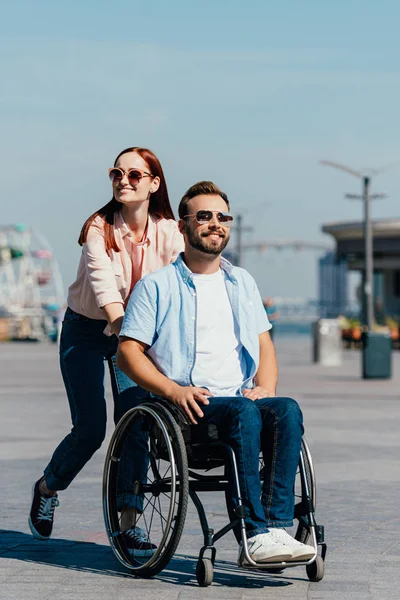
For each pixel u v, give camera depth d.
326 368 33.81
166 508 8.32
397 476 10.38
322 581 6.14
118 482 6.66
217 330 6.45
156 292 6.43
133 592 5.86
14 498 9.02
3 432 14.10
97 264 6.83
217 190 6.48
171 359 6.39
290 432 6.04
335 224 70.75
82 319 7.02
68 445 7.08
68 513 8.37
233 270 6.55
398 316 66.94
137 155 6.93
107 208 7.04
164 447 6.27
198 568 6.04
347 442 13.12
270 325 6.68
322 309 121.56
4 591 5.86
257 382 6.61
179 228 6.55
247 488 5.93
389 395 21.41
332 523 7.99
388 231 68.06
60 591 5.88
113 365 7.10
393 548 7.09
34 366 34.12
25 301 137.88
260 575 6.33
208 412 6.10
